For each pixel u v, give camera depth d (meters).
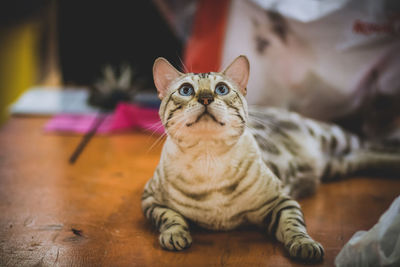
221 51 0.94
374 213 0.60
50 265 0.46
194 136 0.47
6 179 0.76
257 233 0.53
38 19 1.43
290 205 0.51
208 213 0.51
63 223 0.58
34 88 1.50
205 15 0.96
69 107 1.25
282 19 0.88
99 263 0.47
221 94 0.49
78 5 1.39
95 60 1.46
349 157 0.76
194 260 0.47
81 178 0.76
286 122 0.71
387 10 0.84
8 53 1.41
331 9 0.86
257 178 0.50
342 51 0.86
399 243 0.40
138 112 1.09
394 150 0.78
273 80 0.91
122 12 1.39
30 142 1.00
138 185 0.72
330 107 0.89
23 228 0.56
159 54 1.42
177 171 0.50
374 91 0.86
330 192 0.69
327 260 0.46
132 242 0.52
